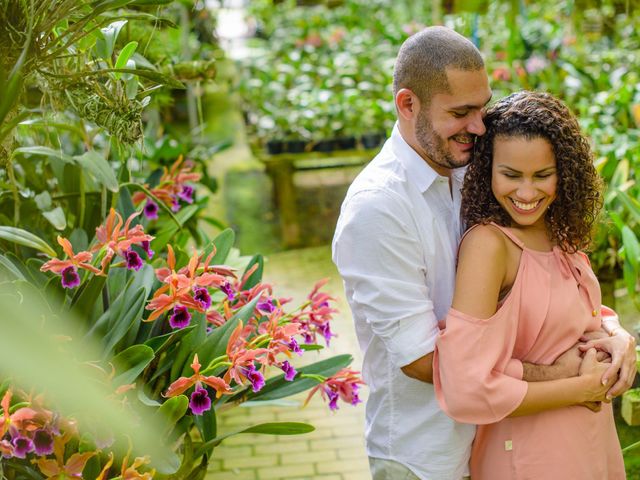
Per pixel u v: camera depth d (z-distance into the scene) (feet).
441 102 4.76
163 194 8.39
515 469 4.91
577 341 5.00
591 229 5.04
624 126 13.30
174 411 5.32
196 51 17.33
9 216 7.99
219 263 7.13
